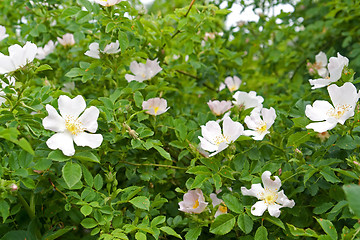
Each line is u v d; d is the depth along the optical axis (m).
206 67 0.73
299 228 0.47
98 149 0.53
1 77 0.47
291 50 0.97
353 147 0.48
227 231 0.46
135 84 0.58
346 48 0.94
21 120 0.47
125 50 0.57
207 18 0.66
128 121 0.53
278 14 0.85
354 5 0.83
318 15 1.01
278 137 0.55
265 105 0.68
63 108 0.47
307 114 0.49
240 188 0.51
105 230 0.47
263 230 0.46
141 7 0.64
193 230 0.49
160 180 0.58
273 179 0.48
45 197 0.53
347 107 0.47
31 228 0.48
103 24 0.56
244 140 0.53
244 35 0.92
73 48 0.73
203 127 0.52
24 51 0.47
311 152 0.53
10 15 0.83
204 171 0.49
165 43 0.67
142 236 0.45
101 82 0.70
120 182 0.59
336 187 0.49
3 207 0.44
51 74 0.75
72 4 0.73
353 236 0.42
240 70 0.84
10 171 0.46
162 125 0.58
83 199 0.48
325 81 0.52
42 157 0.46
